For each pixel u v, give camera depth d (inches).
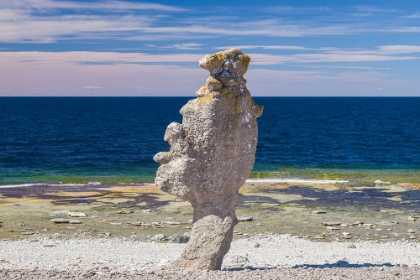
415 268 599.5
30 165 1921.8
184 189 578.6
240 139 586.9
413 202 1250.6
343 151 2463.1
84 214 1064.2
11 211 1092.5
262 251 806.5
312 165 2010.3
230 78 574.2
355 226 1014.4
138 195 1289.4
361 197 1307.8
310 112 6097.4
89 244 835.4
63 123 4111.7
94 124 4050.2
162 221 1021.8
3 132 3228.3
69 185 1454.2
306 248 834.8
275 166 1971.0
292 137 3093.0
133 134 3243.1
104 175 1695.4
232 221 589.3
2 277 511.5
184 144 574.2
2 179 1589.6
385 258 761.0
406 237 932.6
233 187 591.5
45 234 909.8
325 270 570.3
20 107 7229.3
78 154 2251.5
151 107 7519.7
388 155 2333.9
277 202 1232.2
